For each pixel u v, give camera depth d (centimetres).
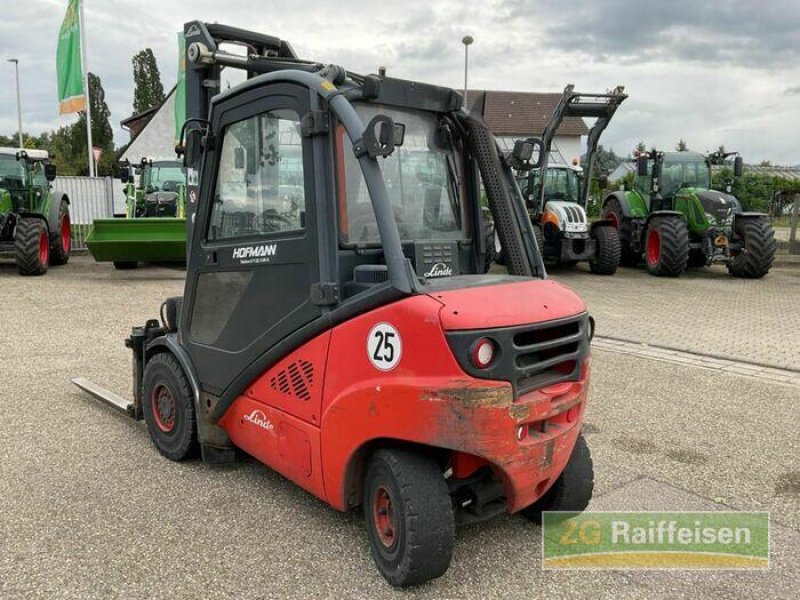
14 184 1352
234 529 349
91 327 830
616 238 1473
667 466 445
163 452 441
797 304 1104
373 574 311
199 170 397
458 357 270
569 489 350
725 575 322
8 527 346
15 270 1393
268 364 349
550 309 300
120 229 1209
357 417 297
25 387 585
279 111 339
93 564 314
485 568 321
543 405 292
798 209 1870
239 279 366
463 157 380
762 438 497
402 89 347
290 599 292
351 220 319
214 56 418
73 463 429
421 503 286
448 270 348
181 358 411
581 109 1420
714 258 1439
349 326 302
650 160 1578
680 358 733
